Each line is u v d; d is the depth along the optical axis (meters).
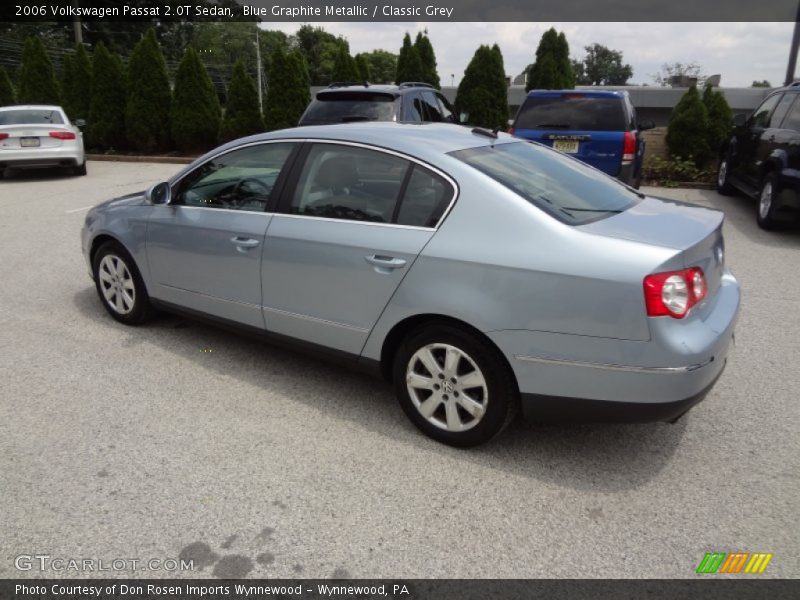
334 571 2.48
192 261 4.23
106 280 4.96
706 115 12.09
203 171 4.25
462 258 3.04
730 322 3.08
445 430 3.31
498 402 3.11
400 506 2.87
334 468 3.15
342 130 3.73
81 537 2.64
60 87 18.58
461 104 15.45
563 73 17.08
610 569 2.50
